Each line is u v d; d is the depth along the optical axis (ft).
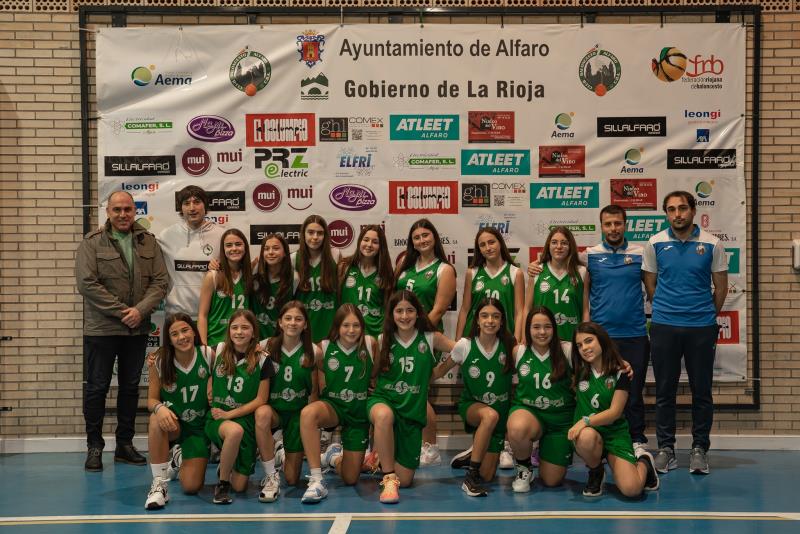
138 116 22.04
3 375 22.24
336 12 22.21
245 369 17.46
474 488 17.12
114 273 19.86
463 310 20.54
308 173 22.24
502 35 22.15
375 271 20.26
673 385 19.58
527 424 17.16
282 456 19.12
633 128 22.25
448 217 22.27
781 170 22.45
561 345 17.74
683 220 18.92
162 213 22.13
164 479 16.96
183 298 21.71
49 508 16.37
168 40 22.03
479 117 22.24
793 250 22.34
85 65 22.09
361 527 14.78
